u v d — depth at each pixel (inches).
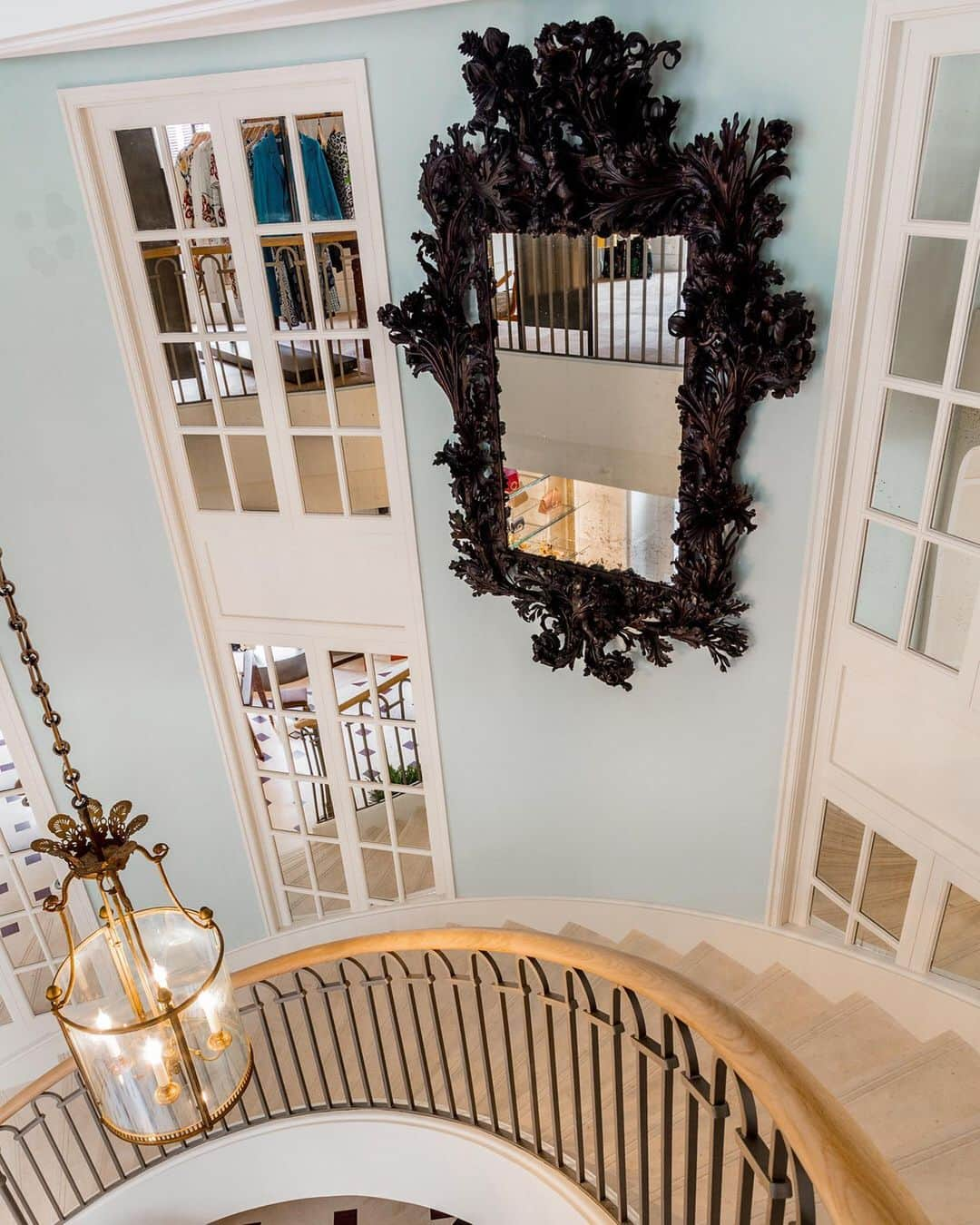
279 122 143.9
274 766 263.6
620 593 148.8
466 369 144.1
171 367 168.7
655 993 76.6
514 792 186.7
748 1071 62.9
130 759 202.1
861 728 140.3
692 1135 76.7
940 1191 104.3
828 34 106.3
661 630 148.0
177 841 211.8
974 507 114.6
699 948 164.7
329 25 133.3
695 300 121.0
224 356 164.9
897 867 145.1
